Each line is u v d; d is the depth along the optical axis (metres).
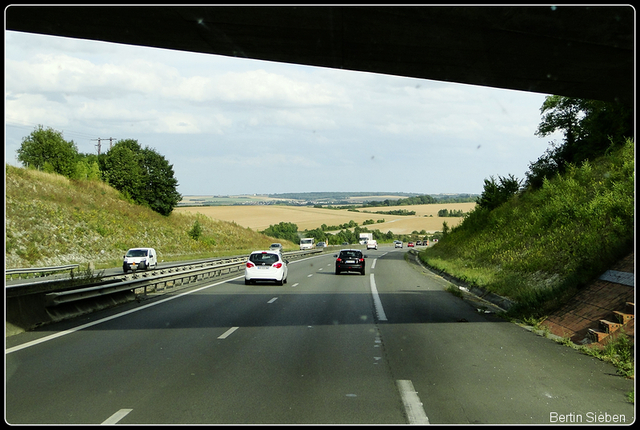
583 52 11.73
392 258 61.91
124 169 72.31
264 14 10.32
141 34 11.55
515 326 12.90
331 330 12.06
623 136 30.73
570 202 25.34
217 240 81.00
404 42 11.50
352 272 35.28
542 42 11.24
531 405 6.40
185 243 69.44
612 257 14.60
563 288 14.83
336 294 20.91
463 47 11.66
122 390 6.93
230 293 21.00
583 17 10.05
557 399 6.66
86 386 7.11
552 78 13.63
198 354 9.27
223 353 9.37
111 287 16.33
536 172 40.12
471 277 24.98
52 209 49.56
